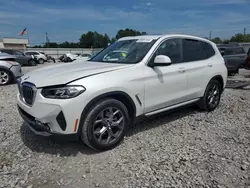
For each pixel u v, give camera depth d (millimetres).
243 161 3115
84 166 3053
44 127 3107
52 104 2988
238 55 12148
